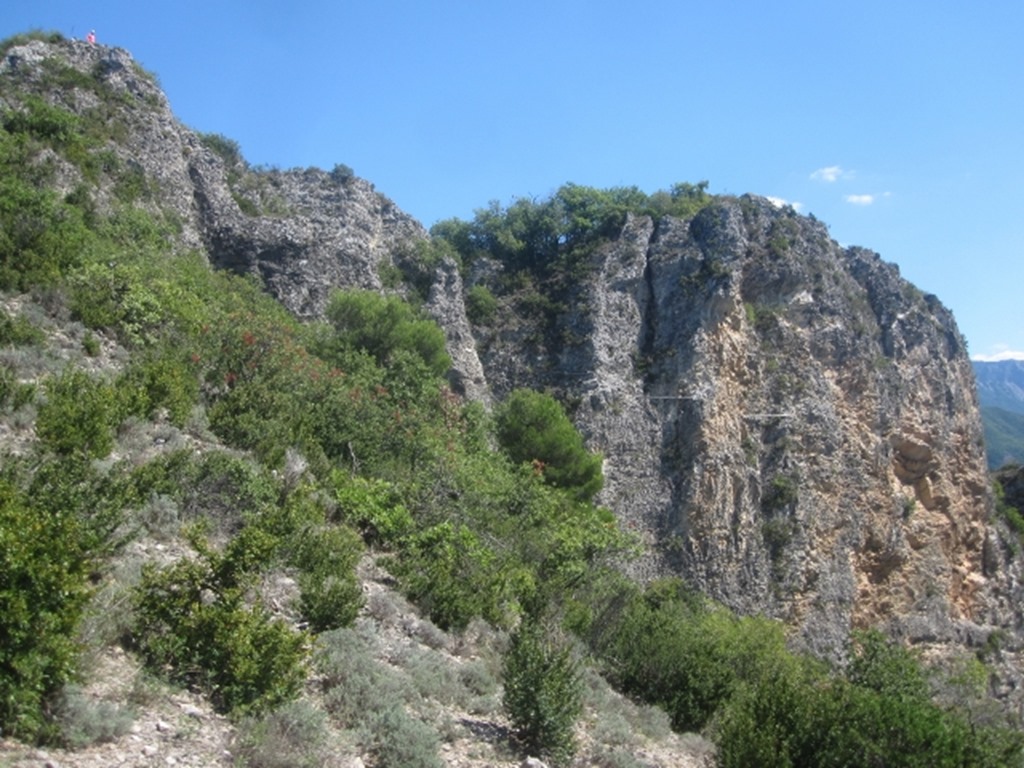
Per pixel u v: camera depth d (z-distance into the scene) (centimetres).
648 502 4194
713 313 4572
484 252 5156
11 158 2708
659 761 1198
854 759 982
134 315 2022
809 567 4288
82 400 1344
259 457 1689
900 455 4856
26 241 2055
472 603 1456
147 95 3784
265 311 3161
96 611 758
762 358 4622
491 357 4556
